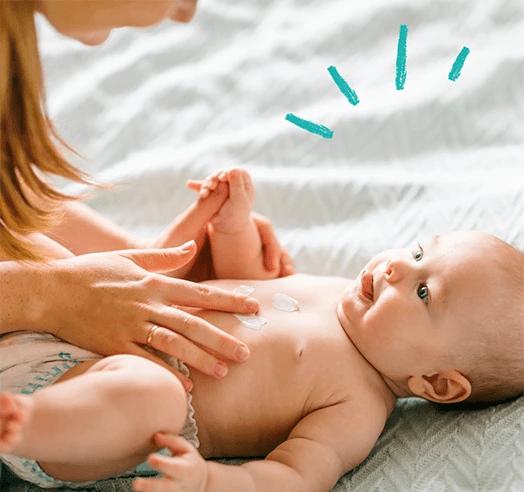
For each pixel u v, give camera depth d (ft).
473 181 5.56
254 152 5.96
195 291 4.15
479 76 6.21
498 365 4.38
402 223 5.40
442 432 4.24
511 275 4.40
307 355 4.33
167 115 6.25
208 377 4.16
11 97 3.32
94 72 6.47
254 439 4.27
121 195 5.74
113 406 3.48
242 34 6.81
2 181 3.51
